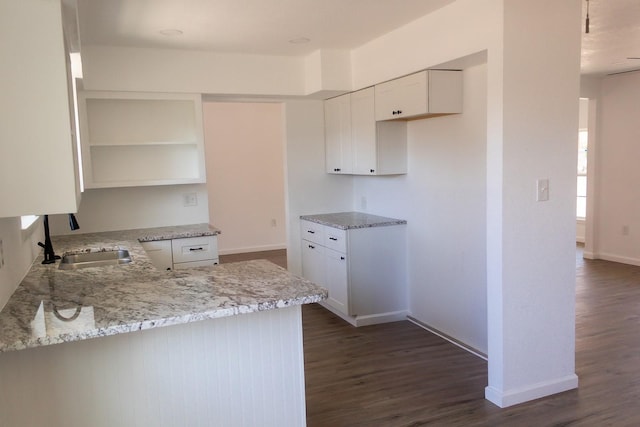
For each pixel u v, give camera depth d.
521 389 3.06
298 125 5.19
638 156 6.35
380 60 4.16
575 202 3.08
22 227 2.71
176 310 1.86
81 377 1.89
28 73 1.83
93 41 3.95
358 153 4.67
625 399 3.06
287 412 2.23
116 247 3.62
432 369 3.57
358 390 3.29
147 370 1.98
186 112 4.64
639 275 5.96
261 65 4.66
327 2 3.16
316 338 4.26
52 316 1.88
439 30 3.42
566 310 3.13
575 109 3.01
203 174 4.48
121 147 4.47
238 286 2.17
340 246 4.51
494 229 2.94
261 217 7.90
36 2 1.82
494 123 2.88
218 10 3.25
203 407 2.08
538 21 2.86
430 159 4.18
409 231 4.57
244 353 2.13
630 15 3.73
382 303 4.62
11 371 1.80
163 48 4.26
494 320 3.01
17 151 1.84
